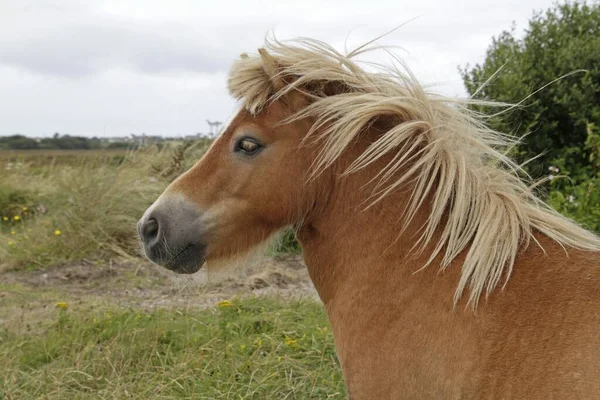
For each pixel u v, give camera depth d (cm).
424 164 191
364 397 184
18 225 853
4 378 352
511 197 185
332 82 203
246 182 202
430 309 177
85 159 866
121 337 399
